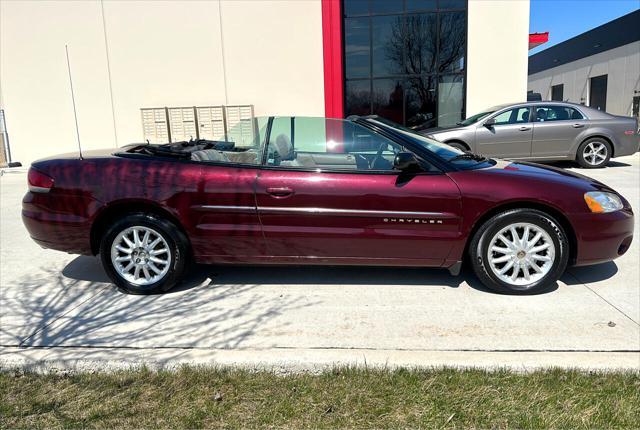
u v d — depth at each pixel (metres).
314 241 4.04
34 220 4.22
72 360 3.05
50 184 4.18
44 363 3.04
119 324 3.64
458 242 3.95
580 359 2.96
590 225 3.87
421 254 4.02
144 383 2.85
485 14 12.86
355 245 4.02
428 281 4.38
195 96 14.23
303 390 2.77
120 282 4.21
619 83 29.48
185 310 3.87
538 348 3.15
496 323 3.53
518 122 10.50
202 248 4.14
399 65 13.71
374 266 4.42
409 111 13.89
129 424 2.50
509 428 2.41
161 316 3.77
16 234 6.52
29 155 15.05
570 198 3.86
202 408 2.62
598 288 4.11
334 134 4.30
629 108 28.47
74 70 14.47
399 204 3.92
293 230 4.02
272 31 13.73
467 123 10.79
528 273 3.98
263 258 4.15
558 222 3.93
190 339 3.37
